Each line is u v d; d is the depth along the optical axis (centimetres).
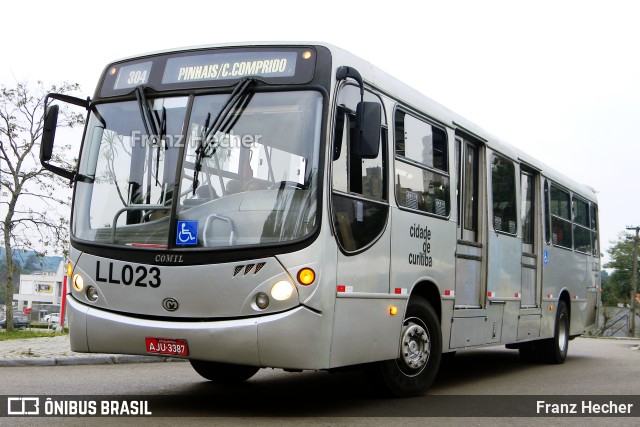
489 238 1046
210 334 652
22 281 13350
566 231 1462
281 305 648
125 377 1001
